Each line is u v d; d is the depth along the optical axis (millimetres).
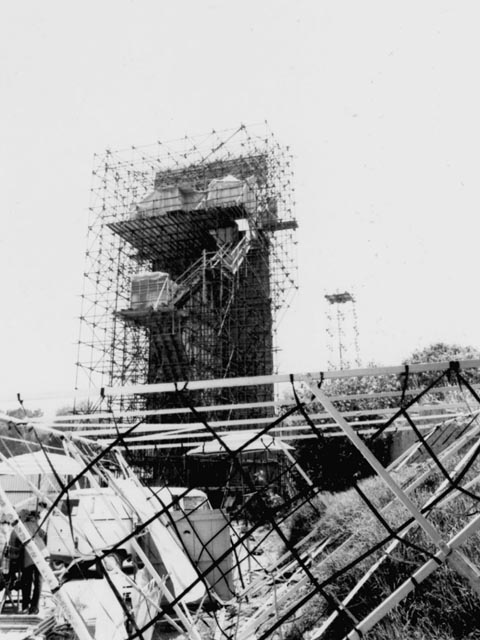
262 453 21688
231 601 8820
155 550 8805
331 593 7152
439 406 6992
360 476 18109
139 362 33594
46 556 9141
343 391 25203
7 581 9594
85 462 7520
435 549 6230
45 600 10156
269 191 39188
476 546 6125
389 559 6988
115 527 9438
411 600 6242
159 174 41000
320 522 11242
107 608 7805
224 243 35562
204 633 7688
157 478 20891
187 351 32438
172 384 4598
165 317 32125
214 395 31219
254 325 35250
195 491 11266
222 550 9633
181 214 33969
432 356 34250
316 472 12523
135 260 38406
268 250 38781
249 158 39906
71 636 7391
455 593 5852
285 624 7375
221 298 34344
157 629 8172
